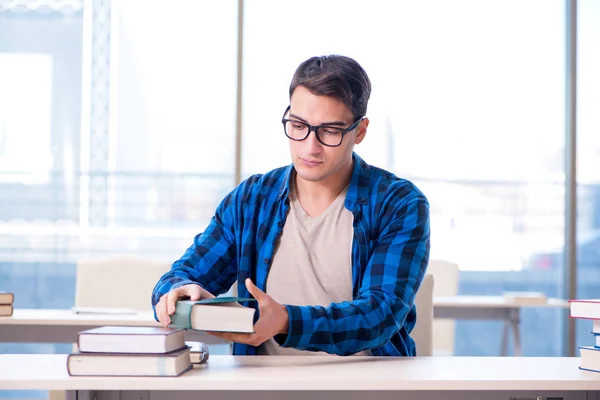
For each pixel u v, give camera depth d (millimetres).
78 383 1212
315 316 1401
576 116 4641
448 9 4578
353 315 1436
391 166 4551
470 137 4586
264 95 4551
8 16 4379
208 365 1396
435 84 4574
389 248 1594
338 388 1225
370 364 1427
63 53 4402
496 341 4465
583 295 4637
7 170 4348
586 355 1399
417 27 4562
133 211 4430
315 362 1444
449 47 4574
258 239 1688
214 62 4508
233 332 1321
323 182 1668
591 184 4660
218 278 1735
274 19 4551
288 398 1369
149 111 4461
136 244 4430
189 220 4477
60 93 4398
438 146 4570
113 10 4441
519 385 1265
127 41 4453
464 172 4578
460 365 1436
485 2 4598
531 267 4605
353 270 1635
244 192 1750
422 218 1630
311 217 1688
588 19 4656
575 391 1392
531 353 4582
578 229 4641
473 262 4578
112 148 4430
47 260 4348
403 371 1339
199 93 4496
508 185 4605
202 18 4504
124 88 4445
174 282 1560
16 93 4371
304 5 4559
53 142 4383
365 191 1677
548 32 4637
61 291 4352
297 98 1538
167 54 4477
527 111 4621
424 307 2064
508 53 4613
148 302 2990
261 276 1667
